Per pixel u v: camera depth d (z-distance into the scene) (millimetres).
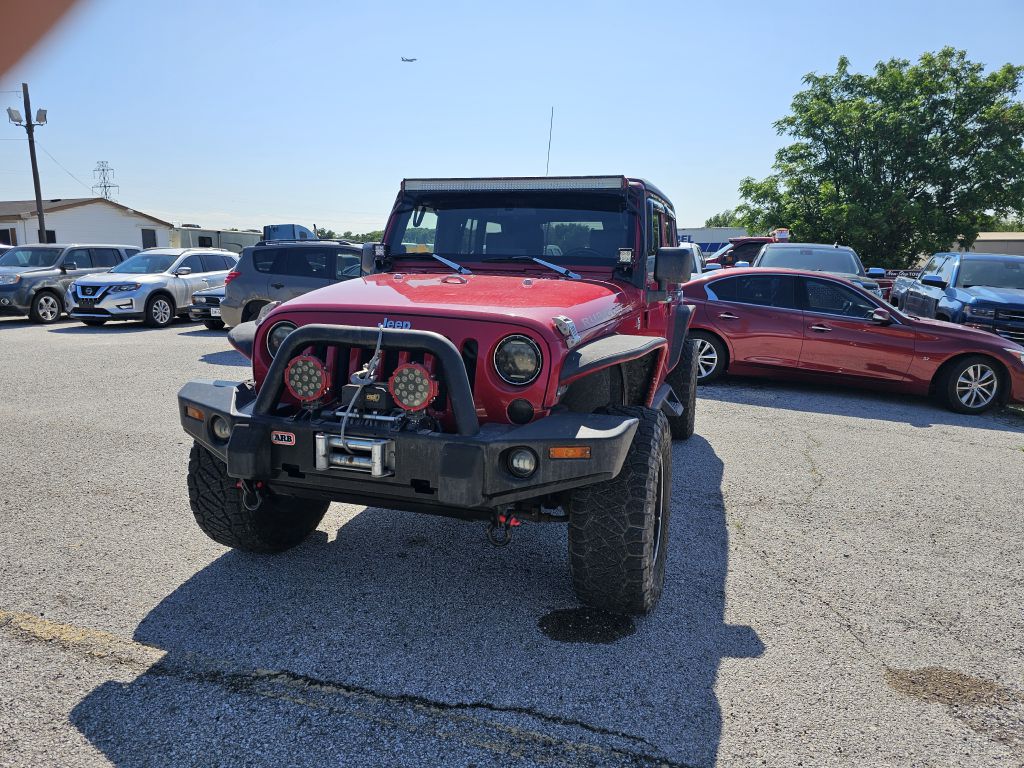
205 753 2379
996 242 45625
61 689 2678
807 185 32156
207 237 38562
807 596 3668
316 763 2354
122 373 9062
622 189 4285
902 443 6875
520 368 2973
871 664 3062
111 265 17625
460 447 2762
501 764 2381
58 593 3393
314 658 2951
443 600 3480
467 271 4391
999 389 8523
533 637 3176
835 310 8969
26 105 31531
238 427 3033
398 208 4637
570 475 2801
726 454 6234
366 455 2871
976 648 3225
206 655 2939
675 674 2932
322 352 3127
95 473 5105
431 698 2719
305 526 4035
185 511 4453
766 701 2773
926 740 2578
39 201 32344
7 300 15352
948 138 30969
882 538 4480
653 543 3283
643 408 3471
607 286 4043
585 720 2623
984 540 4504
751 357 9164
